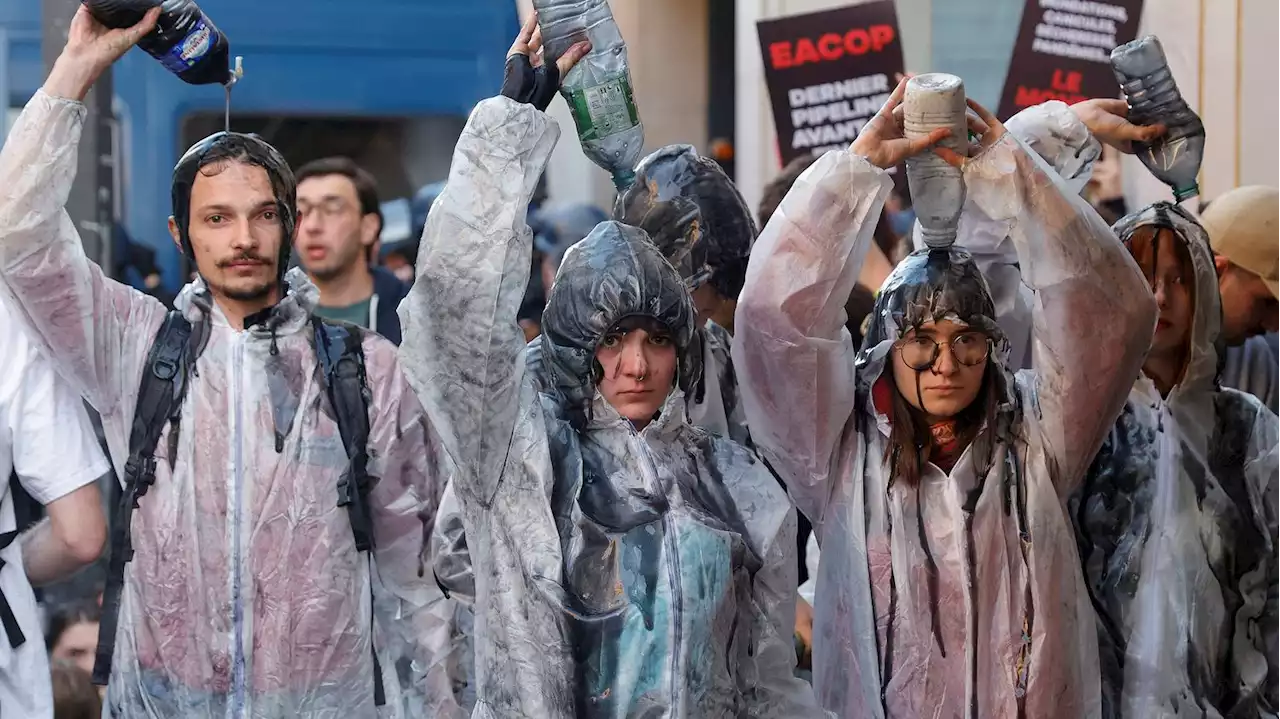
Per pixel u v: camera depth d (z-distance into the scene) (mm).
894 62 5719
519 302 3100
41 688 3801
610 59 3342
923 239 3506
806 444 3502
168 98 6816
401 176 7207
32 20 6637
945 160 3352
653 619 3078
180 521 3736
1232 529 3939
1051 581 3471
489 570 3123
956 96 3299
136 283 6613
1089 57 5609
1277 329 4719
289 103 7070
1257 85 7633
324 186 5898
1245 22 7602
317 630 3764
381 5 7141
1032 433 3521
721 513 3234
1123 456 3936
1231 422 4000
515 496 3113
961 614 3457
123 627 3752
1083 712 3504
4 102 6641
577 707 3061
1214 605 3918
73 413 3811
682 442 3283
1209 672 3910
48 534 3859
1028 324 4086
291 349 3812
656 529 3123
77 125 3588
